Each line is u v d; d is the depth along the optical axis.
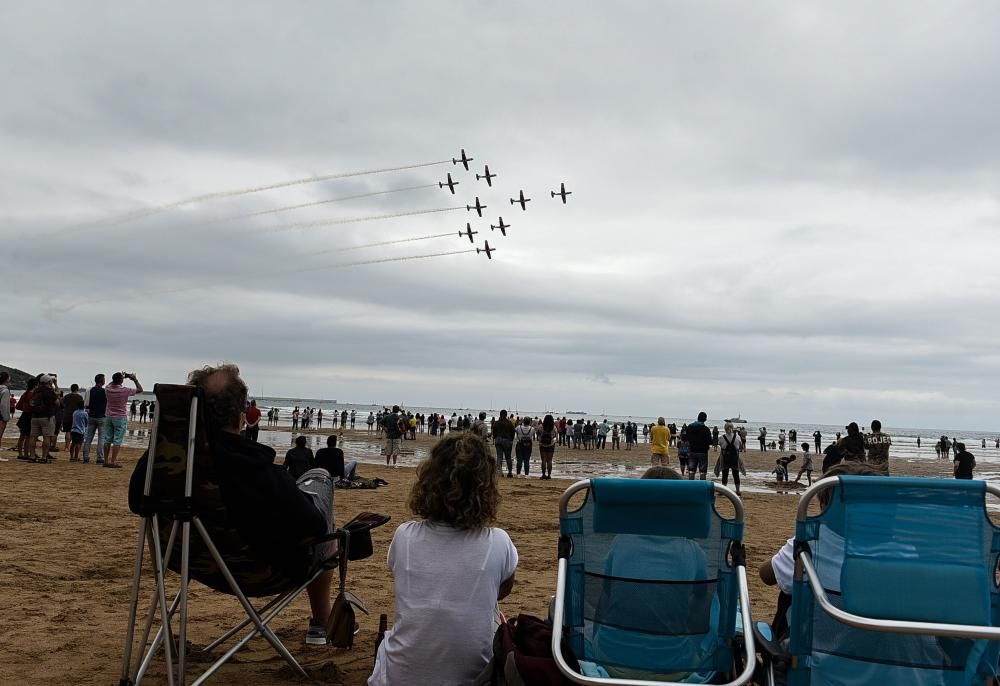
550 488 17.58
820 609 3.38
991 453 69.31
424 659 3.63
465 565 3.71
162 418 4.11
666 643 3.51
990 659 3.20
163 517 4.24
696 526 3.52
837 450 12.93
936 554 3.18
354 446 37.91
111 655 4.92
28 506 10.76
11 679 4.38
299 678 4.63
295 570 4.62
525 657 3.37
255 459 4.35
